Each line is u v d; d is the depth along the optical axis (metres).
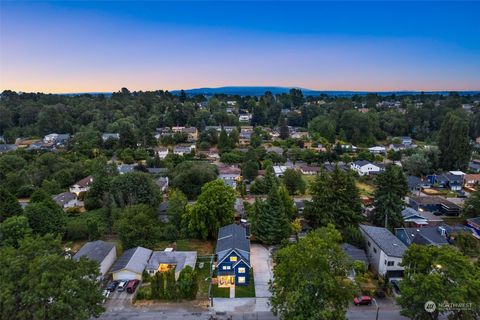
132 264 34.34
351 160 94.31
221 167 82.00
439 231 41.53
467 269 23.56
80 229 44.34
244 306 29.75
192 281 31.09
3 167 71.50
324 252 23.64
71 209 54.88
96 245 38.19
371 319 27.55
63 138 117.56
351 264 24.67
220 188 44.44
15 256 23.50
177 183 63.44
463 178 70.44
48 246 25.73
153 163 85.75
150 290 31.61
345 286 23.66
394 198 45.22
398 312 28.45
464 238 38.38
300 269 23.17
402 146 110.88
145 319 27.80
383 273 33.84
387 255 33.03
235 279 33.34
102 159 77.81
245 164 81.50
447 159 80.81
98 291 25.16
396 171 51.66
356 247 38.50
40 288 20.88
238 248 33.94
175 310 29.14
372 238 37.16
